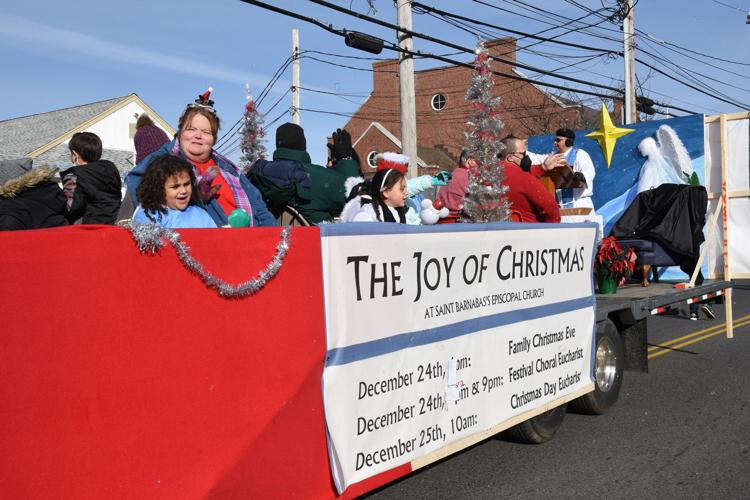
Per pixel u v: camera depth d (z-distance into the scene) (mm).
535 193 5938
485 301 4527
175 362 2721
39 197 4160
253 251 3025
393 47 12156
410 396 3893
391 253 3760
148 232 2602
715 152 10648
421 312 3971
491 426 4555
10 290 2252
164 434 2678
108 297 2512
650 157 11148
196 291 2803
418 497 4609
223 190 4207
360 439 3562
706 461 5168
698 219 8758
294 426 3199
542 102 36688
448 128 39875
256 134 6676
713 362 8961
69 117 32688
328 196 5594
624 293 7645
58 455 2361
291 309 3201
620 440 5738
